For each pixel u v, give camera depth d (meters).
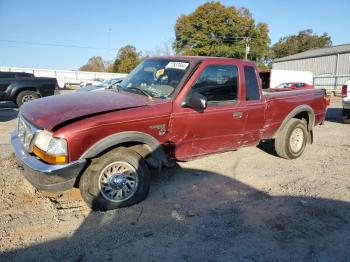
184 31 50.41
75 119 3.88
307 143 7.20
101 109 4.09
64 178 3.80
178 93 4.62
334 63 43.12
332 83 37.91
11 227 3.76
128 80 5.29
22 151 4.16
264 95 5.96
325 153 7.34
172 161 4.80
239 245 3.58
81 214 4.11
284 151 6.47
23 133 4.26
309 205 4.59
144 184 4.39
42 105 4.40
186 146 4.83
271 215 4.27
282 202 4.66
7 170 5.39
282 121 6.31
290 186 5.26
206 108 4.87
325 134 9.59
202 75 4.86
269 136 6.21
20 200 4.40
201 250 3.47
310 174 5.87
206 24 49.47
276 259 3.36
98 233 3.72
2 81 14.10
